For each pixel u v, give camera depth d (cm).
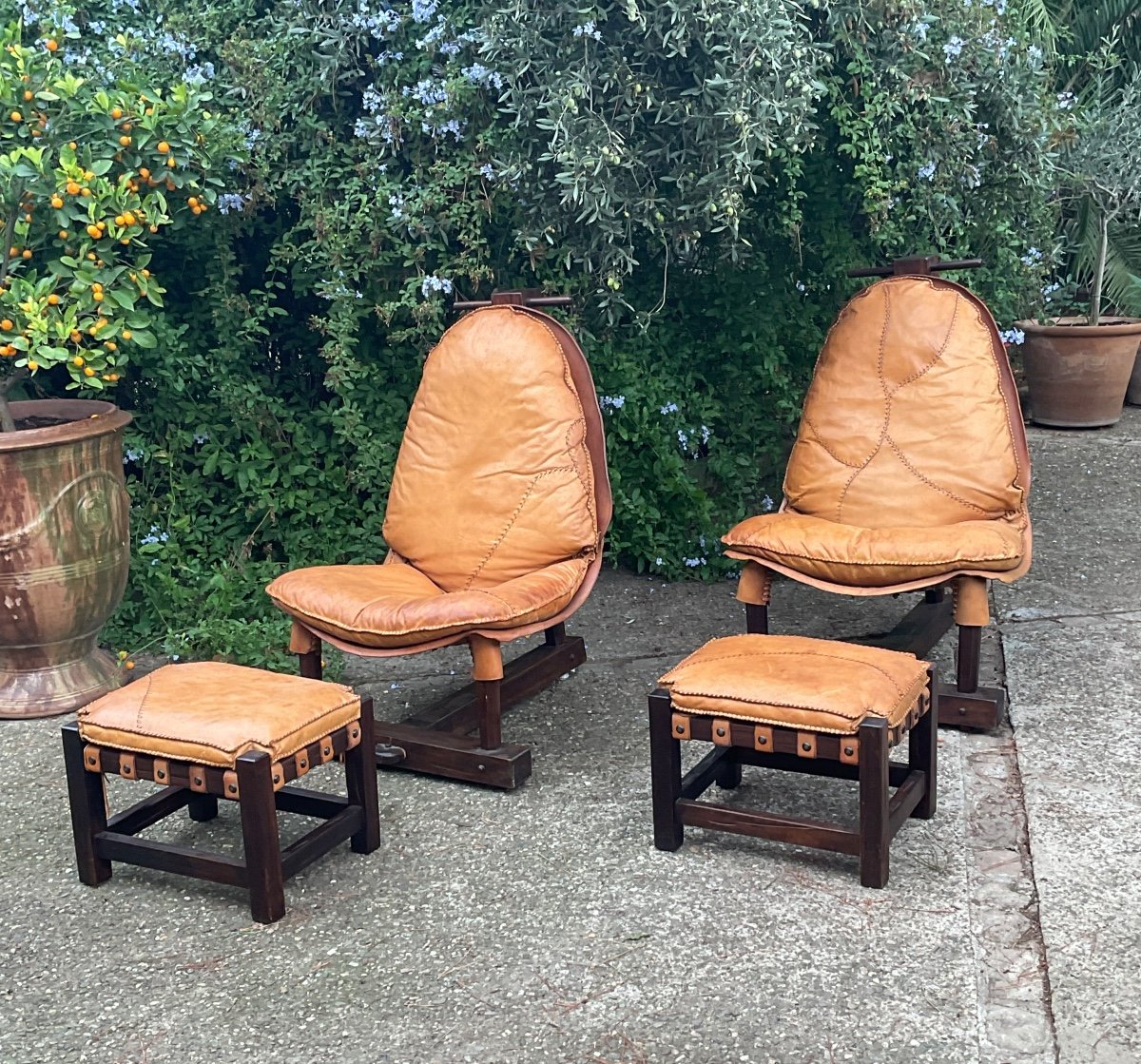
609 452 524
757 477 559
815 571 371
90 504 402
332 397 536
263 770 273
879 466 403
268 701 291
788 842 290
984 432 396
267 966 262
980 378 402
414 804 335
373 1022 241
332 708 293
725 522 542
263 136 457
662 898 281
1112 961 249
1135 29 855
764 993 244
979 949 256
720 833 313
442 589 381
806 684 284
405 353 512
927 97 421
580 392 384
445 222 448
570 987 249
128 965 264
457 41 428
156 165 408
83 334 414
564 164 406
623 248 426
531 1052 229
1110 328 727
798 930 265
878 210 444
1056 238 762
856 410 412
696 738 291
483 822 322
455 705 378
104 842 297
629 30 385
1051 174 488
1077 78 845
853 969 251
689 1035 232
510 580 369
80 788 295
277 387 526
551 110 390
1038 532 556
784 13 378
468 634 334
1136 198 719
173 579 464
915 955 255
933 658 420
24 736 391
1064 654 414
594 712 392
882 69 421
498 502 375
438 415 391
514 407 379
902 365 409
